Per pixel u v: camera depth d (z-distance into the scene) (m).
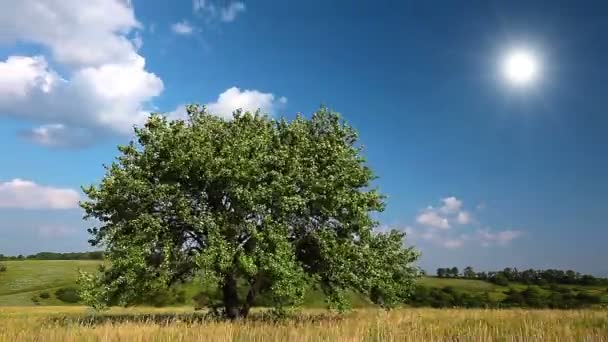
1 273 126.38
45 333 17.20
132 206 27.70
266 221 26.64
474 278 110.75
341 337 15.50
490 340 15.34
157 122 29.03
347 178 29.19
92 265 138.75
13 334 17.25
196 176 27.48
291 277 26.14
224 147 27.66
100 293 26.23
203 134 28.09
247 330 16.92
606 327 18.91
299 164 28.64
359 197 29.47
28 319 29.02
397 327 17.80
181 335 15.91
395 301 32.47
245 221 26.70
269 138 29.77
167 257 25.72
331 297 28.92
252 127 30.70
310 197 28.23
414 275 35.81
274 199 27.61
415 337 16.03
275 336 15.90
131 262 25.34
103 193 27.16
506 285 102.19
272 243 26.62
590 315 25.70
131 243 26.06
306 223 29.16
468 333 16.05
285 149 29.36
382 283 30.86
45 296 110.62
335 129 31.91
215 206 28.34
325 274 29.55
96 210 28.20
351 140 32.12
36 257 163.25
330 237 28.58
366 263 29.80
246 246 27.62
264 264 26.12
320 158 30.22
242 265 25.70
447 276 112.62
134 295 27.08
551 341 15.19
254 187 27.48
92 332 17.38
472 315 27.08
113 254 26.66
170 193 27.05
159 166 28.41
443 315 27.92
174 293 29.16
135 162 28.48
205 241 27.14
